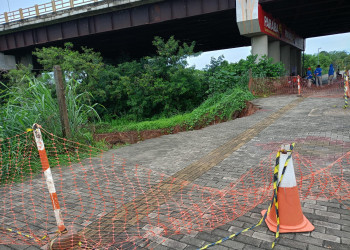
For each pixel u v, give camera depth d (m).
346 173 4.31
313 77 24.52
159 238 2.96
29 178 5.38
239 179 4.48
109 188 4.56
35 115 6.95
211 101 13.79
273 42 25.28
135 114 19.56
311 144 5.95
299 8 21.89
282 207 2.89
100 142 8.30
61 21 24.50
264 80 16.53
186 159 5.91
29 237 3.17
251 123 8.98
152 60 19.12
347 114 8.55
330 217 3.12
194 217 3.37
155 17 22.05
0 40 28.00
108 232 3.16
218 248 2.71
